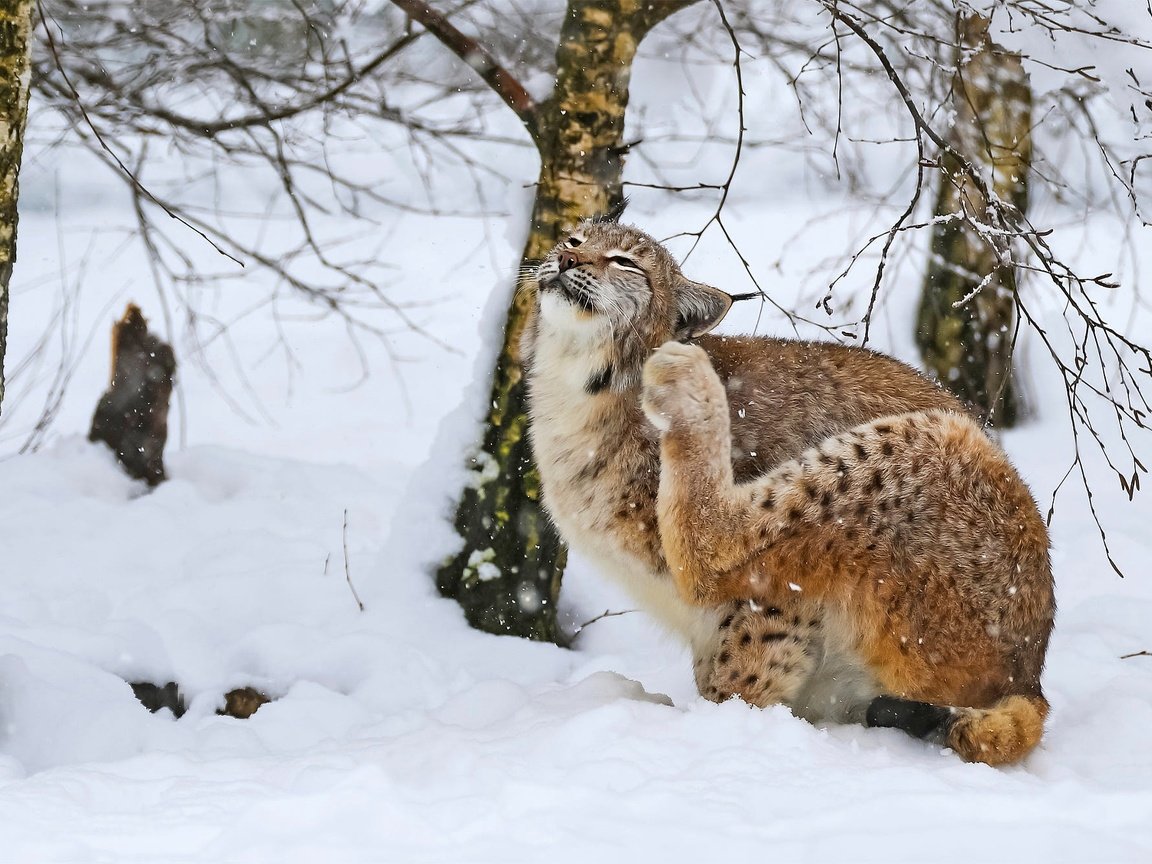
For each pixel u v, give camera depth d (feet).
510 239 38.40
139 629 33.32
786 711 25.91
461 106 50.26
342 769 23.26
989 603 27.30
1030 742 25.84
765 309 61.67
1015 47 34.60
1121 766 25.61
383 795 20.57
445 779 22.58
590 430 30.25
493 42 46.47
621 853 18.97
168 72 43.55
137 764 24.00
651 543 29.76
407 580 37.55
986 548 27.27
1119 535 44.60
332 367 70.85
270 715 30.19
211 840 19.36
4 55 26.30
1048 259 27.91
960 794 21.40
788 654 27.63
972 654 27.37
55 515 41.83
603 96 35.96
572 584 39.68
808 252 74.69
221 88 45.24
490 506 36.94
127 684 30.60
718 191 76.23
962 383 55.01
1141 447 53.31
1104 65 34.45
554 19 47.60
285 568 38.40
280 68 45.24
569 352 30.37
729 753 23.62
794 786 21.95
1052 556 43.45
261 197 82.94
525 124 37.14
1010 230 28.89
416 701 32.09
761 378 30.27
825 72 45.91
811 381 30.30
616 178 36.60
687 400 27.09
